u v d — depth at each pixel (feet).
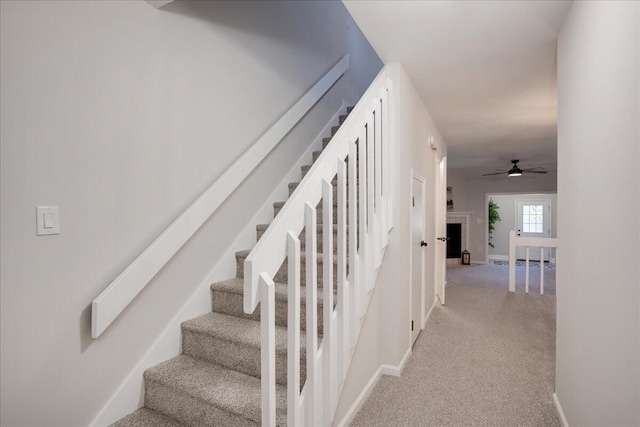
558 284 6.37
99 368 4.99
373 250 6.71
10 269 4.04
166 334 5.99
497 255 35.29
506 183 27.27
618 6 3.66
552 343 9.98
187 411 5.09
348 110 12.51
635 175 3.28
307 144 10.15
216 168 6.99
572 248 5.37
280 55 9.04
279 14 9.03
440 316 12.76
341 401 5.70
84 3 4.73
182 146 6.23
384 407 6.61
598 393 4.21
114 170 5.11
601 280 4.12
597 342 4.25
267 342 3.63
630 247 3.38
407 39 6.93
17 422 4.13
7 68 3.98
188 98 6.36
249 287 3.53
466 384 7.52
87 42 4.76
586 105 4.70
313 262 4.34
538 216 34.06
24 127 4.12
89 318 4.82
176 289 6.21
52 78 4.38
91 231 4.83
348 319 5.79
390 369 7.96
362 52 14.26
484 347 9.66
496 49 7.30
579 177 5.00
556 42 6.94
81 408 4.76
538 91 9.75
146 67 5.59
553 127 13.48
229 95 7.33
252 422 4.50
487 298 15.78
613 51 3.79
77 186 4.66
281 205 8.39
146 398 5.56
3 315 4.00
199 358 6.04
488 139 15.67
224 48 7.21
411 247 9.25
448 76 8.79
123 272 5.16
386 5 5.80
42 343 4.33
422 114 10.78
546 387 7.38
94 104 4.85
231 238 7.42
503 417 6.29
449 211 28.96
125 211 5.28
